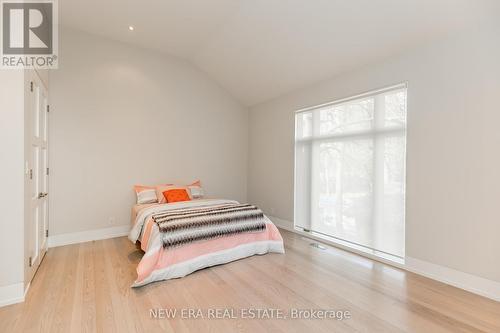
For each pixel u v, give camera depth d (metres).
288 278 2.48
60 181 3.43
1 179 1.96
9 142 1.98
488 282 2.11
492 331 1.69
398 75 2.71
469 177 2.21
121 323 1.76
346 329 1.72
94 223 3.71
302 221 4.07
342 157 3.42
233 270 2.66
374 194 3.01
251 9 2.99
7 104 1.98
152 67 4.20
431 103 2.45
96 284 2.33
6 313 1.86
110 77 3.82
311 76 3.64
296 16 2.82
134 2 2.96
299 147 4.13
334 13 2.59
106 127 3.79
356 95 3.16
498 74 2.04
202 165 4.78
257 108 5.08
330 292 2.21
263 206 4.93
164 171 4.34
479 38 2.13
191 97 4.63
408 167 2.64
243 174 5.33
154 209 3.17
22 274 2.04
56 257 2.99
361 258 3.00
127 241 3.64
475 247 2.18
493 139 2.07
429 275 2.48
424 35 2.41
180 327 1.73
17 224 2.02
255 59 3.84
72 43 3.51
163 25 3.45
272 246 3.18
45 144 3.06
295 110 4.14
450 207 2.33
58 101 3.41
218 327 1.73
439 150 2.40
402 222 2.74
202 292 2.21
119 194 3.91
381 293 2.19
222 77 4.70
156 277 2.35
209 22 3.36
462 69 2.23
